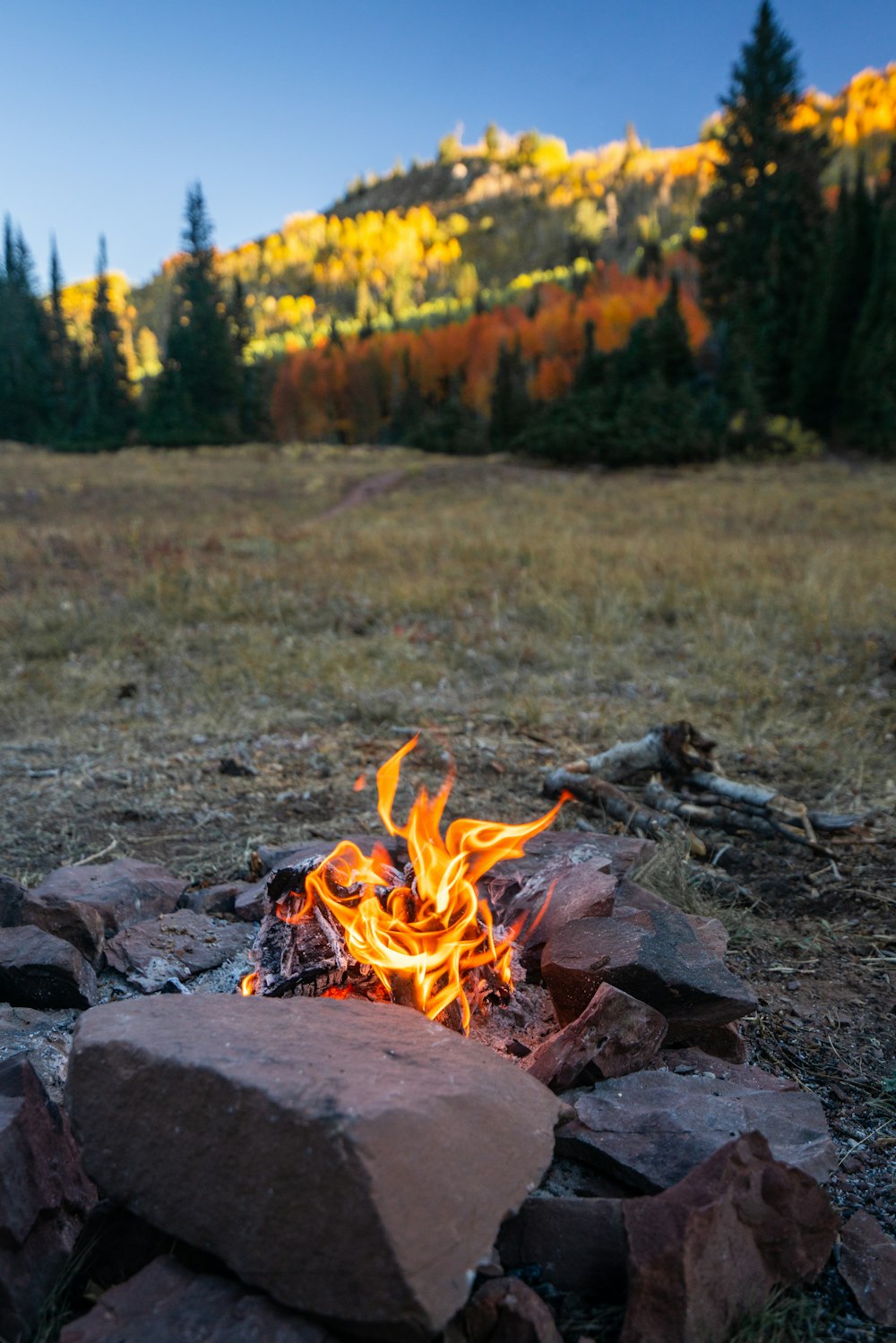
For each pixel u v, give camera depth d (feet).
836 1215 6.19
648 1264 5.43
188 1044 5.89
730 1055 8.71
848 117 535.60
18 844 13.67
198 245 207.82
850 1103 8.44
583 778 15.98
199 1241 5.35
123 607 34.04
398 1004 8.30
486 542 49.47
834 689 22.84
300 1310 5.02
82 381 224.94
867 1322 6.04
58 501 84.94
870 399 131.95
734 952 11.26
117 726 20.24
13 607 33.27
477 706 21.76
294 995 8.54
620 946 8.59
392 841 12.32
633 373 142.10
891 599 32.12
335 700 22.11
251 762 17.72
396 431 295.89
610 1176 6.64
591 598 33.19
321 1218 5.00
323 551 50.14
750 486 96.27
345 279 647.97
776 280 156.56
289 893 9.12
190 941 10.26
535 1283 5.92
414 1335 4.86
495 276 625.41
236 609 32.89
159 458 147.54
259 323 564.71
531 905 10.12
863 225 153.58
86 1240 6.12
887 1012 9.98
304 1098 5.31
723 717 20.97
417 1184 5.15
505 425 175.63
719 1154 6.00
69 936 9.87
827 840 14.60
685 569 38.45
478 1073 6.24
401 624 31.48
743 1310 5.76
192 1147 5.46
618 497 87.04
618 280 329.93
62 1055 8.30
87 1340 4.98
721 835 14.97
